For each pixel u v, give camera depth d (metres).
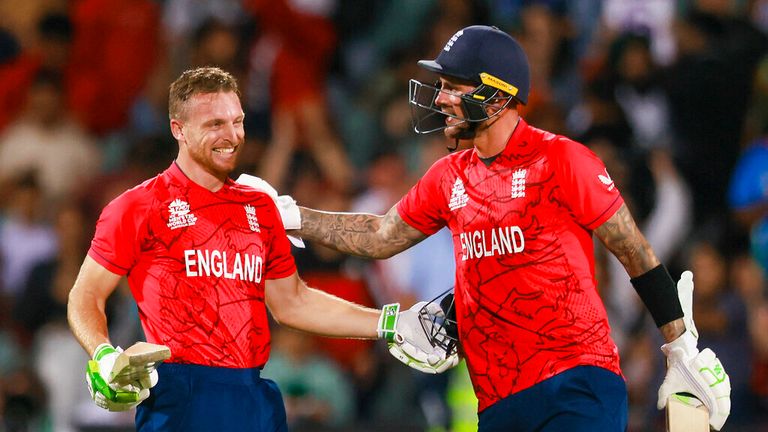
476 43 21.27
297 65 44.06
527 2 46.03
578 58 44.94
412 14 47.59
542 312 20.84
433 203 22.23
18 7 47.78
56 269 39.53
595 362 20.91
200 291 20.59
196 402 20.42
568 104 43.38
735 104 41.59
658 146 40.03
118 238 20.58
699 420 21.33
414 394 36.16
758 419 34.41
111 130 45.88
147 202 20.69
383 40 47.62
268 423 21.08
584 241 21.08
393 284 37.97
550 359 20.86
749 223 39.62
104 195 41.31
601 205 20.75
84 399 38.25
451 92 21.34
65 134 44.50
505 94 21.28
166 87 46.31
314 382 35.62
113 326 36.72
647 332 35.91
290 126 42.94
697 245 38.16
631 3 44.47
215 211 20.91
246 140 41.81
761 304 35.81
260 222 21.36
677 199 39.50
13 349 38.44
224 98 20.67
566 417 20.73
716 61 41.78
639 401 34.72
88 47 46.03
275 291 22.31
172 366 20.52
